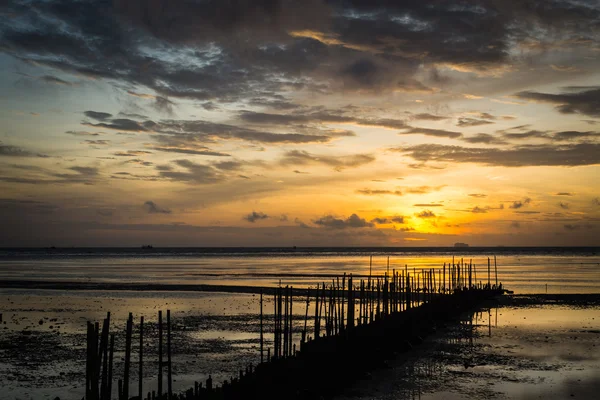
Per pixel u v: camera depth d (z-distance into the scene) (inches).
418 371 1225.4
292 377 977.5
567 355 1368.1
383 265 6200.8
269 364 1006.4
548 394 1034.7
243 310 2199.8
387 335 1417.3
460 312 2177.7
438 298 2204.7
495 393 1045.2
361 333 1338.6
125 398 771.4
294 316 2015.3
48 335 1631.4
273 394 896.9
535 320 1980.8
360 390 1077.1
